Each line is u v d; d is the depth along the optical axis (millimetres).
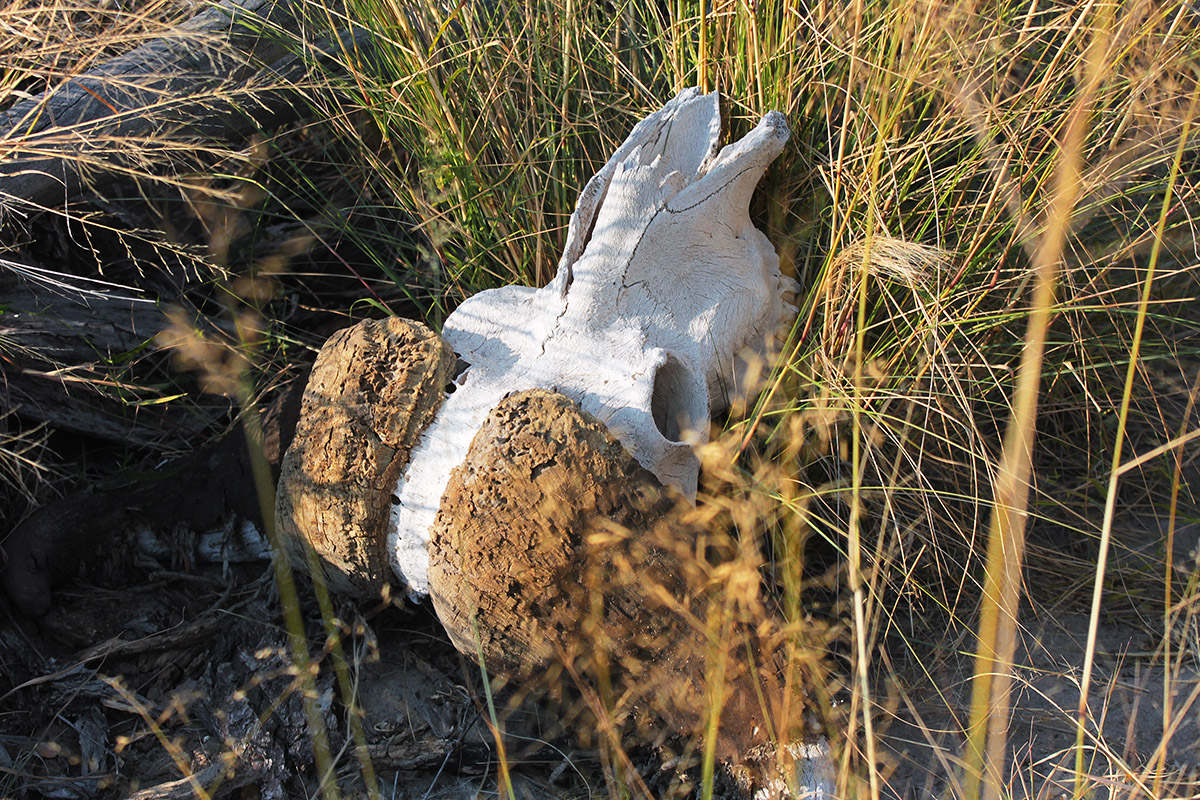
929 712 1723
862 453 1787
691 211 1704
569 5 1861
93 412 1881
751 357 1743
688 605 1609
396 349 1646
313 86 1879
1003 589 1731
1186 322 1865
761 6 1817
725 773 1640
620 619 1604
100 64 1826
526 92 1903
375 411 1632
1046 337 1862
